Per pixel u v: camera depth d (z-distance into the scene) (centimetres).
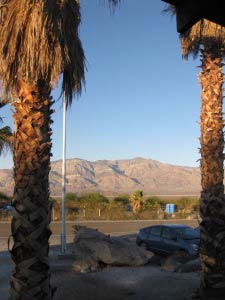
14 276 667
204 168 1044
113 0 525
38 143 685
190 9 351
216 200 1012
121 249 1517
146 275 1355
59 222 3991
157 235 1864
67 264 1547
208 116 1066
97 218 4497
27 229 665
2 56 690
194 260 1552
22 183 675
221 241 1002
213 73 1084
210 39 1084
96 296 1105
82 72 756
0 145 1684
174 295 1098
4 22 689
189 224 3878
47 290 675
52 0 676
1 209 4909
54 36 680
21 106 691
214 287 991
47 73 689
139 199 5009
